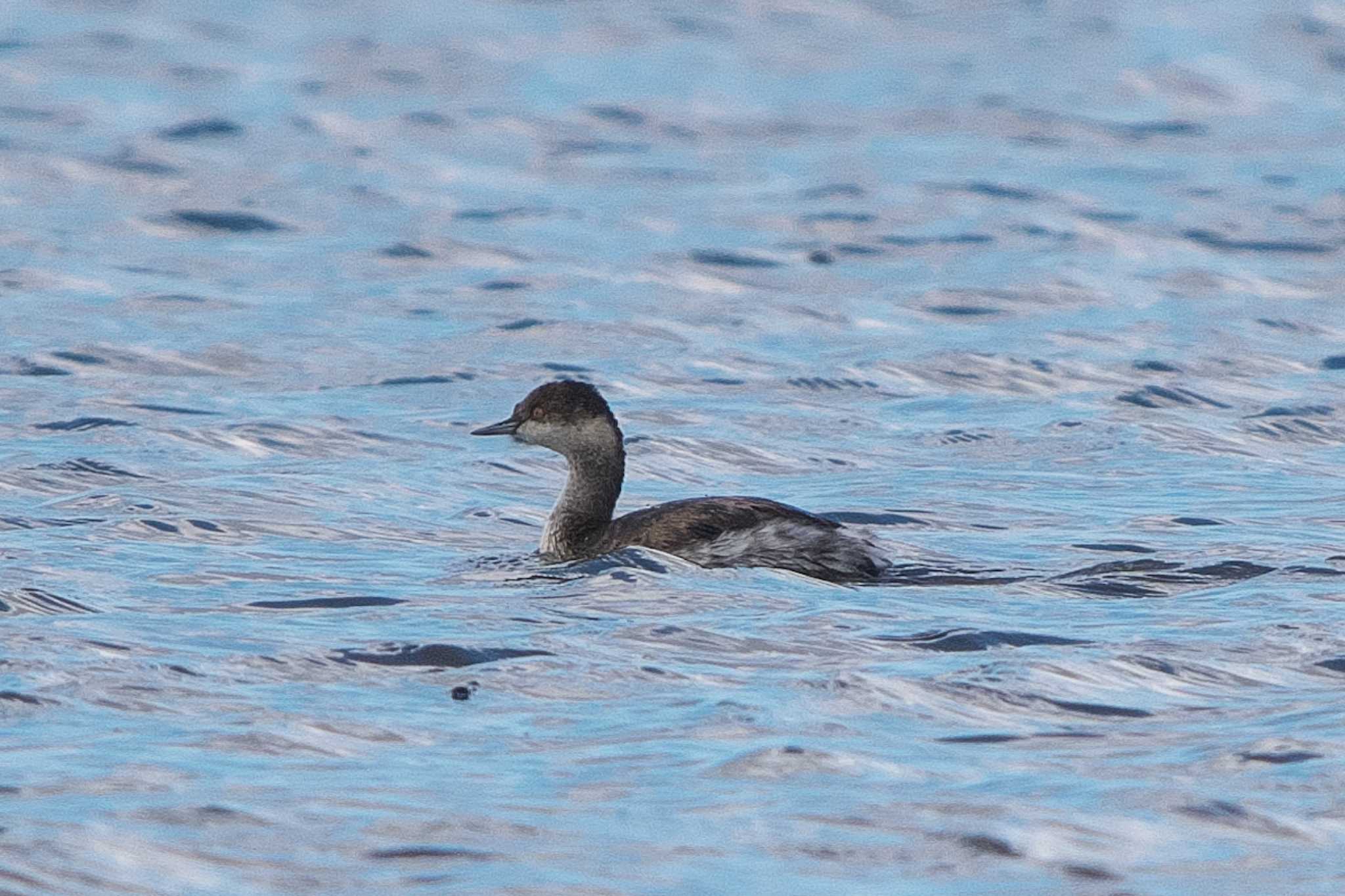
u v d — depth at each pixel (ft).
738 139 120.67
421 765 27.71
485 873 23.73
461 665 33.24
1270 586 39.01
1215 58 149.38
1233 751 28.30
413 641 34.71
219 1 172.14
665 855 24.32
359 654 33.86
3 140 112.47
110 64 140.26
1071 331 73.26
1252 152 116.98
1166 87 139.03
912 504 48.91
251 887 23.35
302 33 157.48
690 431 57.72
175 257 86.12
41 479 49.98
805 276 84.38
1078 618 36.58
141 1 171.22
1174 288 81.76
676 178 108.27
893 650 34.32
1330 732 29.04
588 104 130.41
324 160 110.52
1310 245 91.04
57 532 44.29
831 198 101.65
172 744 28.48
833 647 34.47
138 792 26.30
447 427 58.18
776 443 56.49
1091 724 29.91
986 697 31.14
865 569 40.63
